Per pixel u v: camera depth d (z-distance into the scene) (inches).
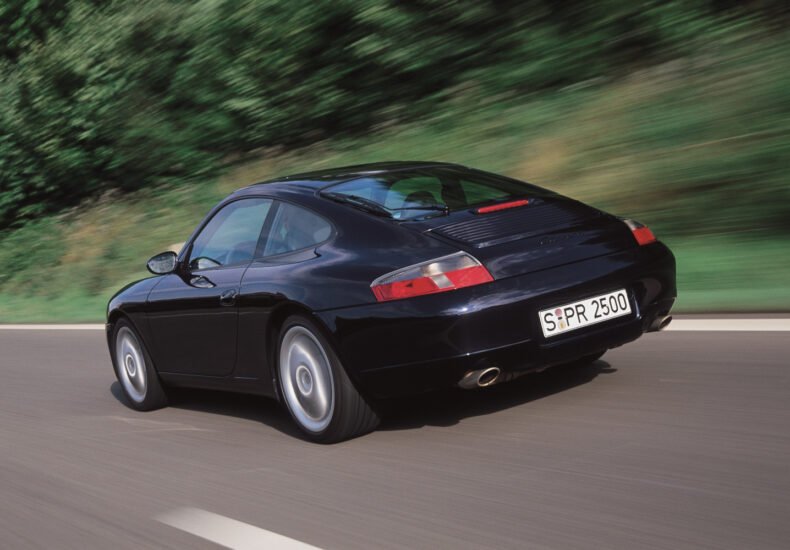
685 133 356.5
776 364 192.2
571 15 474.0
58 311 505.7
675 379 189.8
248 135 617.3
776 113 335.0
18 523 154.3
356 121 568.7
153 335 223.6
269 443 185.2
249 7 596.7
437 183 186.9
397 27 530.6
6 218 735.1
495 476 146.2
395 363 159.9
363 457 165.5
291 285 173.6
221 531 137.4
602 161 373.7
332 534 130.6
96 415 237.6
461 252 159.6
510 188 190.2
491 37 507.8
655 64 425.1
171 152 654.5
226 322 194.5
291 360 179.6
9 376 316.2
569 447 155.6
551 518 125.7
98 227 636.1
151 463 181.9
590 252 167.9
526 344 158.1
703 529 115.9
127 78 674.2
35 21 753.6
